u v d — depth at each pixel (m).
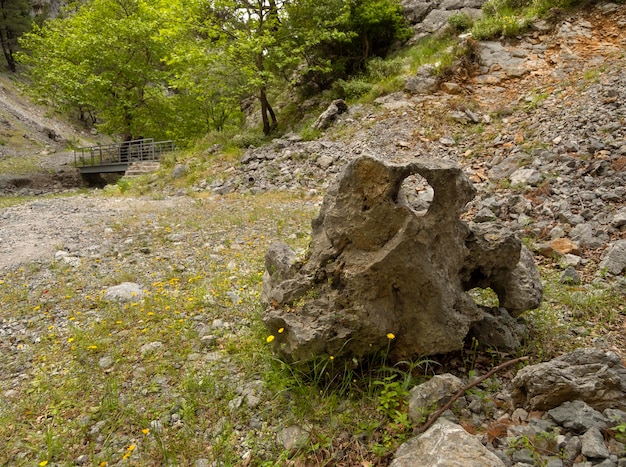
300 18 16.11
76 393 3.38
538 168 7.88
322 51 17.58
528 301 3.41
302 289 3.09
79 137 39.41
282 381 3.01
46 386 3.51
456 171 2.75
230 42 15.52
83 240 7.81
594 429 2.26
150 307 4.80
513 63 13.50
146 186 13.80
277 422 2.86
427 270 2.81
